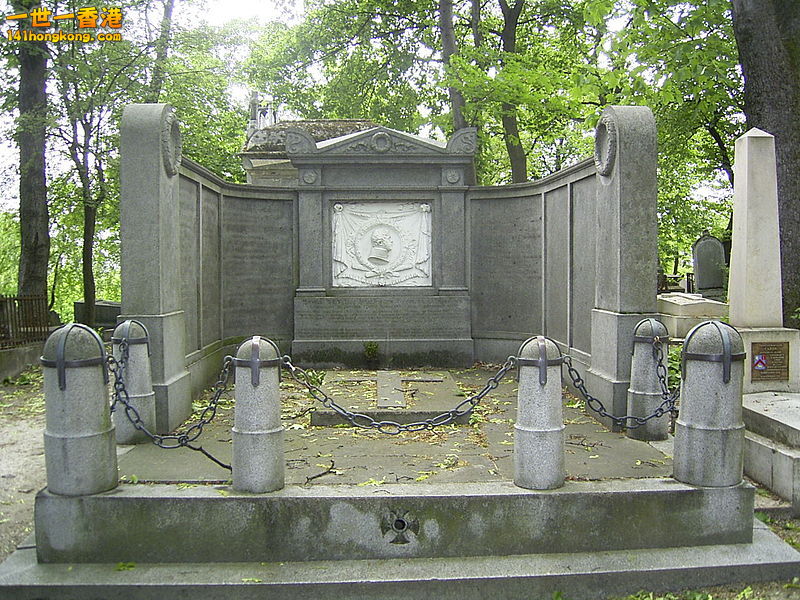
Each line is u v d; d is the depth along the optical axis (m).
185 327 7.64
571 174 8.49
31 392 9.80
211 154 18.48
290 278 10.77
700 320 13.35
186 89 18.02
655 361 6.11
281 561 4.20
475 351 10.91
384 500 4.21
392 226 10.72
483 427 6.79
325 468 5.30
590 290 7.88
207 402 7.95
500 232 10.62
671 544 4.33
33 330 11.79
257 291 10.46
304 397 8.14
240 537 4.18
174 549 4.18
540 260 9.99
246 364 4.25
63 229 20.67
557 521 4.26
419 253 10.75
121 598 3.90
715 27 13.25
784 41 9.87
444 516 4.23
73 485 4.15
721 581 4.12
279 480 4.32
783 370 6.43
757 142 6.47
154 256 6.50
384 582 3.95
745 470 5.73
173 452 5.68
